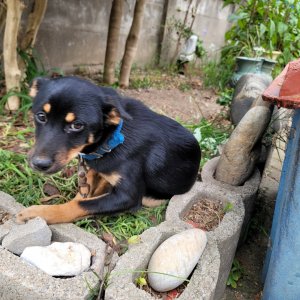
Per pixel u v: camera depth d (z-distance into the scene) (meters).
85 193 0.58
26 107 0.88
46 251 0.43
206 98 1.51
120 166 0.55
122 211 0.55
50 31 1.35
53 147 0.47
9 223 0.49
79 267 0.43
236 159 0.66
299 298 0.49
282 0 1.58
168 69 2.02
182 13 2.12
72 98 0.48
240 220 0.56
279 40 1.66
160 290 0.44
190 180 0.64
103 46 1.65
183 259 0.45
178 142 0.62
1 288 0.41
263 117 0.67
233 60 1.70
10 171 0.65
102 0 1.57
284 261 0.48
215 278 0.44
